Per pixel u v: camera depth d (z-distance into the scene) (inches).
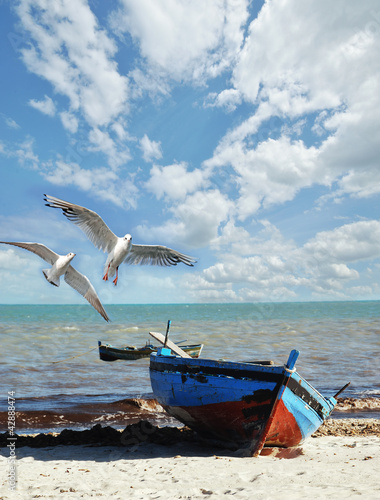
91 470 284.5
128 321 1940.2
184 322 1843.0
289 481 248.4
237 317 2292.1
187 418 337.7
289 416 312.0
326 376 668.1
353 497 211.3
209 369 319.0
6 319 2153.1
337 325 1630.2
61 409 479.5
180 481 255.1
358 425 421.1
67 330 1402.6
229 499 219.8
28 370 701.3
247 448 318.3
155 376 348.8
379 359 816.9
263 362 383.9
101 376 664.4
